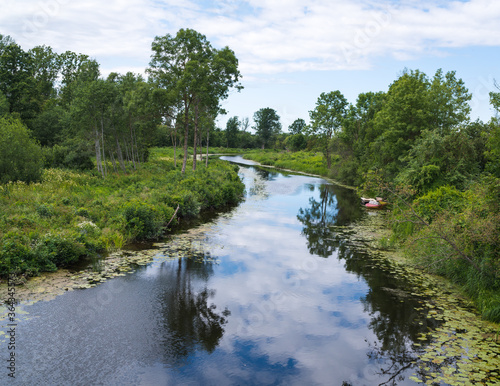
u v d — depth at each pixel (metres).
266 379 6.08
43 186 18.98
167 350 6.77
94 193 19.89
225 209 22.12
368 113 42.59
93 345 6.75
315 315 8.48
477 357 6.73
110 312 8.07
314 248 14.20
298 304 9.05
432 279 11.02
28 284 9.14
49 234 10.76
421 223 10.51
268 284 10.29
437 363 6.55
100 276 10.09
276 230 17.02
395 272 11.60
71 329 7.25
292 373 6.27
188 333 7.43
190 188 21.75
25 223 11.67
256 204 24.67
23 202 14.74
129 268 10.89
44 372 5.88
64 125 38.69
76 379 5.77
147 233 14.31
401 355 6.87
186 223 17.56
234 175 32.72
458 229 9.60
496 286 8.79
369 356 6.84
